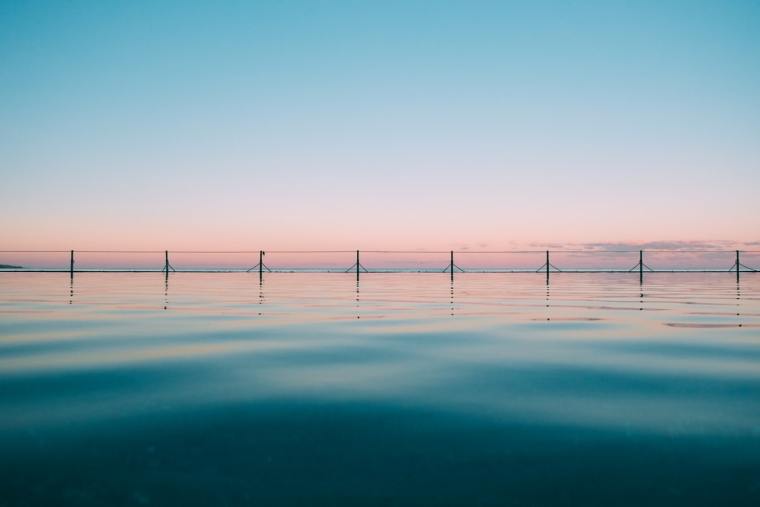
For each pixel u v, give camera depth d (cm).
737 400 259
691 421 226
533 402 255
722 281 1659
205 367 332
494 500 157
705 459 185
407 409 243
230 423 222
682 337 460
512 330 503
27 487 163
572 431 213
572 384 290
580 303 813
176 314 641
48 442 200
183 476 172
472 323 557
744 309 711
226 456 188
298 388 280
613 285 1409
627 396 266
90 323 551
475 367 333
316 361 351
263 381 296
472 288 1261
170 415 233
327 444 200
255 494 161
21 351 387
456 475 173
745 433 211
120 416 231
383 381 296
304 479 171
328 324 547
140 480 169
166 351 388
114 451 192
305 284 1428
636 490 162
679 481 168
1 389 277
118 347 404
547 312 673
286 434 210
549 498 158
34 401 254
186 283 1437
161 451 192
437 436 208
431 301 852
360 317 613
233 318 599
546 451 193
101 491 161
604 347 408
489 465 181
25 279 1659
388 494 161
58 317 604
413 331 495
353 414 235
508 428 217
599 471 176
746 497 157
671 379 302
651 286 1352
